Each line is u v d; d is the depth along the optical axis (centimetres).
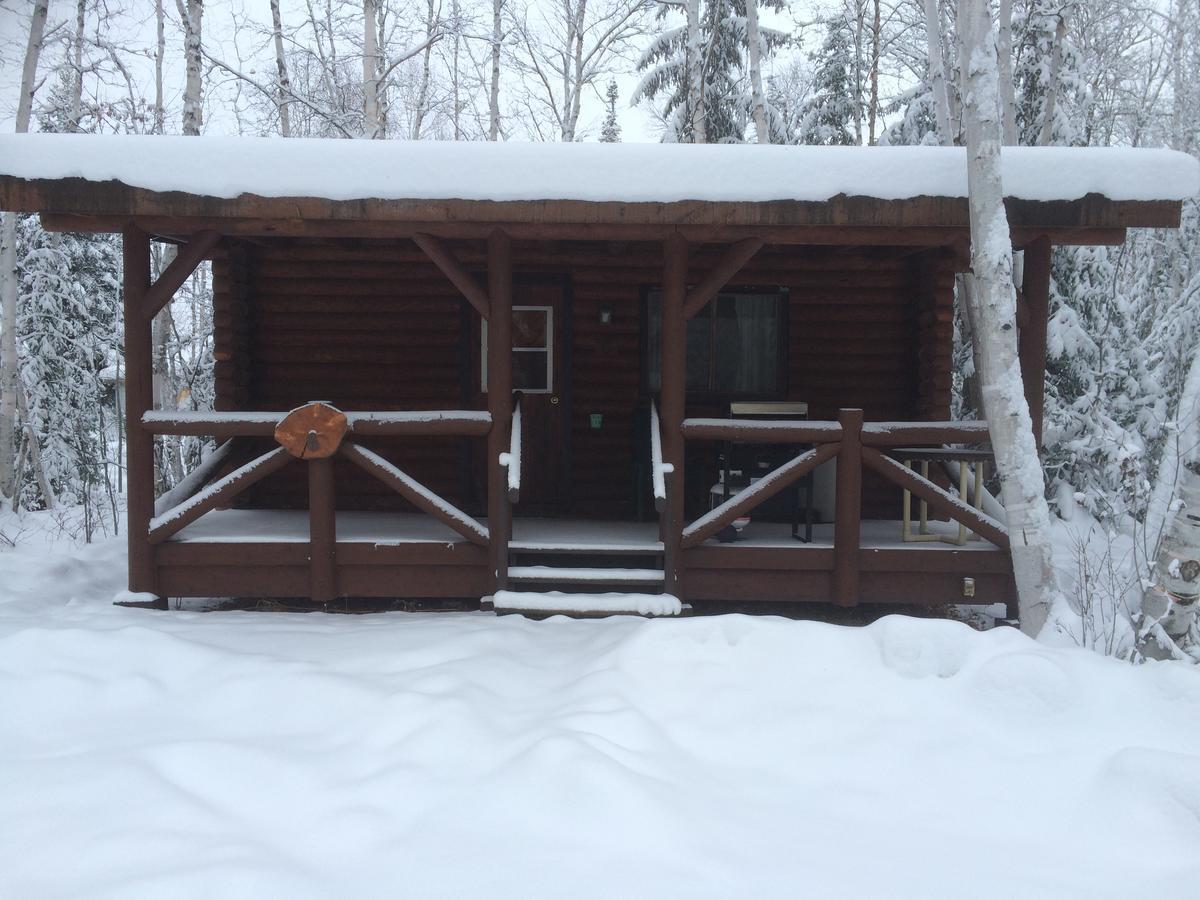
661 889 232
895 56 1366
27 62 873
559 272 679
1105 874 245
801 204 461
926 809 279
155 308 507
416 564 525
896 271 679
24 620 474
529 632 452
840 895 232
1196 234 1312
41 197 455
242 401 656
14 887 227
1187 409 429
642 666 370
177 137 458
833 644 382
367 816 263
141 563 520
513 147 459
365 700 343
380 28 1258
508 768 285
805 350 685
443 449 689
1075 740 314
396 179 457
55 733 325
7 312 922
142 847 243
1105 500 837
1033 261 515
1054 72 960
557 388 685
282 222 486
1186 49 1595
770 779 297
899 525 627
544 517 665
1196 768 271
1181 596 414
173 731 326
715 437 511
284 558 523
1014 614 521
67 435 1412
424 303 679
